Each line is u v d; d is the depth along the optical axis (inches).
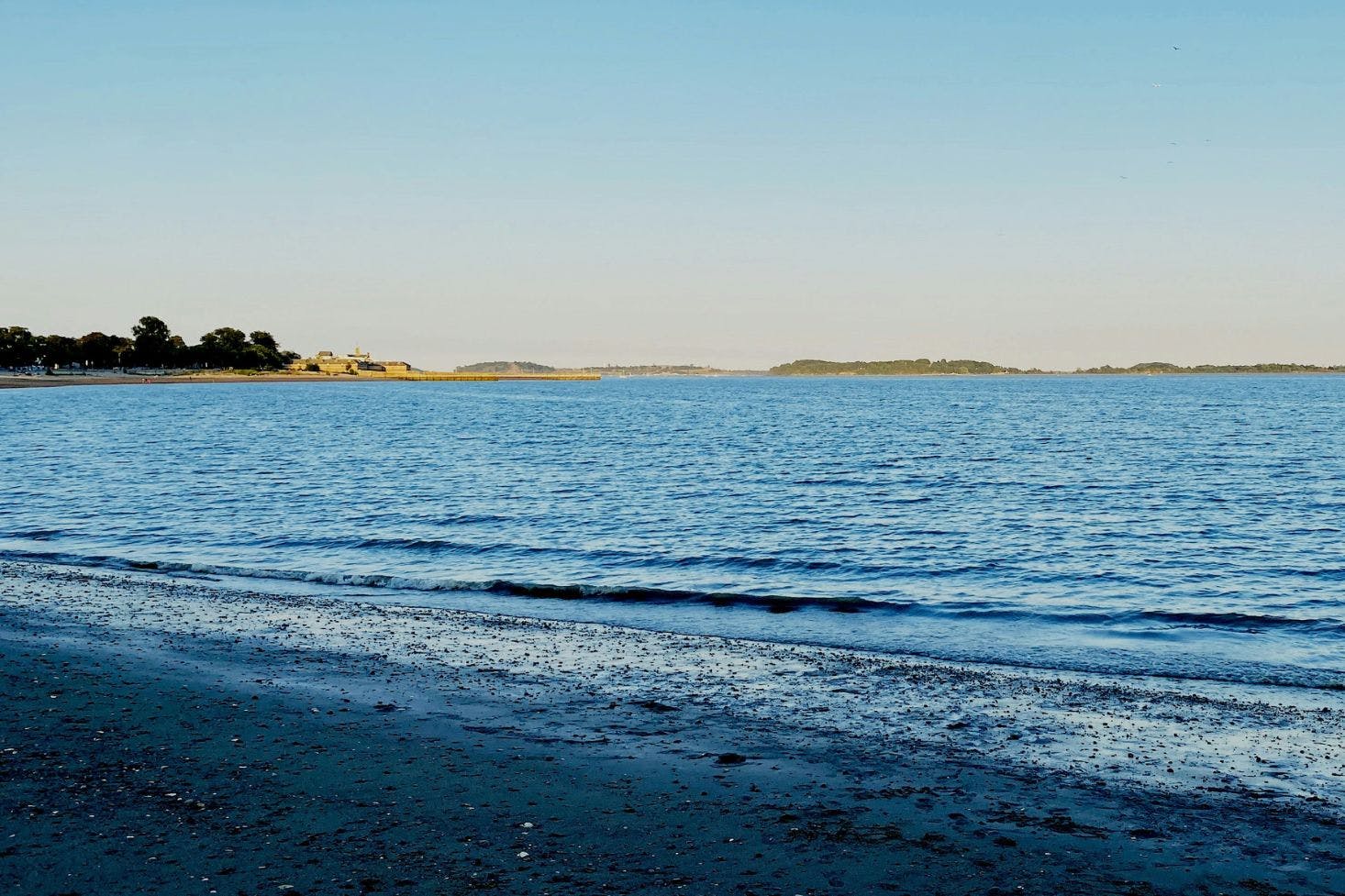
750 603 751.7
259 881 272.2
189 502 1400.1
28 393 7249.0
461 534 1110.4
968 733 430.6
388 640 599.8
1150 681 537.0
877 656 586.6
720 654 577.6
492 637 613.3
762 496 1460.4
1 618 643.5
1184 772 382.3
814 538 1080.2
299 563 940.0
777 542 1054.4
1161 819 334.6
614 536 1098.1
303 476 1749.5
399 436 2871.6
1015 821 330.3
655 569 909.2
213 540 1075.3
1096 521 1212.5
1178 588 821.2
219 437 2815.0
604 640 610.9
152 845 294.5
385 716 437.1
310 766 368.8
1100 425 3376.0
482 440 2679.6
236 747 388.8
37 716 419.5
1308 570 903.1
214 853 290.0
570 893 269.7
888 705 473.4
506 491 1529.3
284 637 601.3
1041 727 439.5
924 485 1601.9
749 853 299.6
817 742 414.3
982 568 910.4
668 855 297.1
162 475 1763.0
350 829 310.7
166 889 266.4
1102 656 601.6
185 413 4392.2
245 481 1659.7
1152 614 721.6
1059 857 302.7
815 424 3501.5
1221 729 439.8
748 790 354.9
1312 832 326.0
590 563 935.7
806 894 273.3
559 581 844.0
